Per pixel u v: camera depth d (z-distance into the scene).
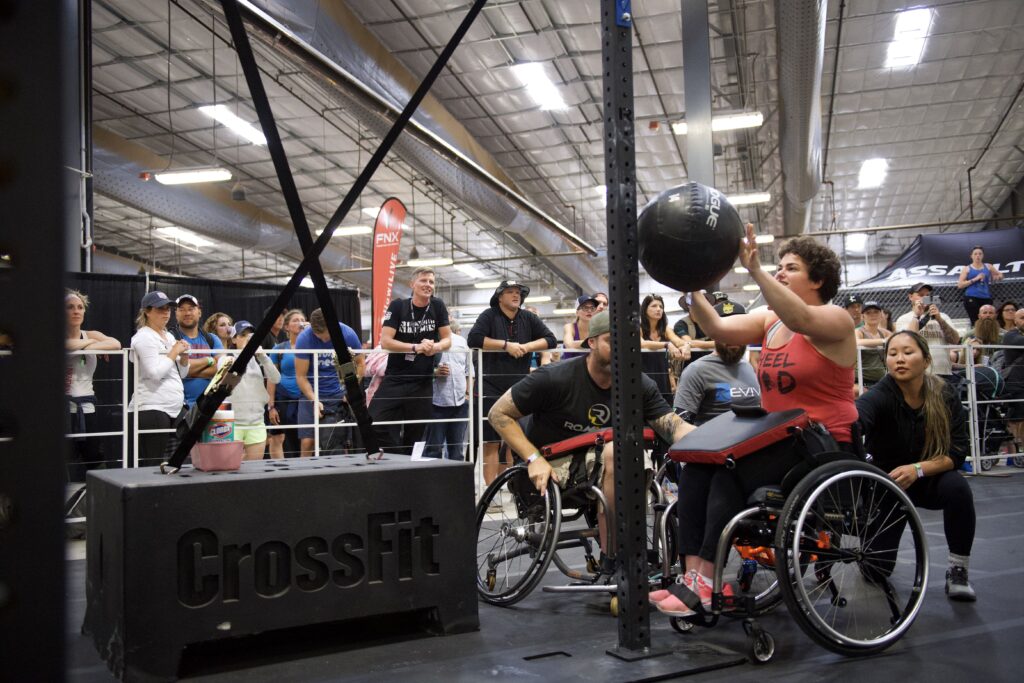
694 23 7.89
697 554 2.39
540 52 10.80
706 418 3.99
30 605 0.37
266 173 15.62
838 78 12.12
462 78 11.52
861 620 2.65
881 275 12.15
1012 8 10.14
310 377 5.55
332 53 7.63
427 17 9.80
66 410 0.38
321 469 2.48
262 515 2.29
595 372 3.09
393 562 2.48
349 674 2.16
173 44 10.30
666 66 11.41
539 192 17.14
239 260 22.47
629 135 2.29
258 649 2.40
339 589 2.39
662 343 5.78
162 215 12.35
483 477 5.61
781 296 2.36
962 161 16.27
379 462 2.73
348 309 9.06
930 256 11.80
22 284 0.37
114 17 9.54
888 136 14.69
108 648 2.23
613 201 2.28
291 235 15.96
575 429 3.14
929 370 3.05
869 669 2.13
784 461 2.35
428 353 5.14
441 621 2.54
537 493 3.09
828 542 2.33
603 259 21.05
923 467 2.95
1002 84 12.50
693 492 2.43
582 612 2.87
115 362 5.40
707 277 2.27
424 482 2.56
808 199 12.82
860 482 2.36
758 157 14.88
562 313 26.41
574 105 12.64
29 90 0.38
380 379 5.20
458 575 2.59
